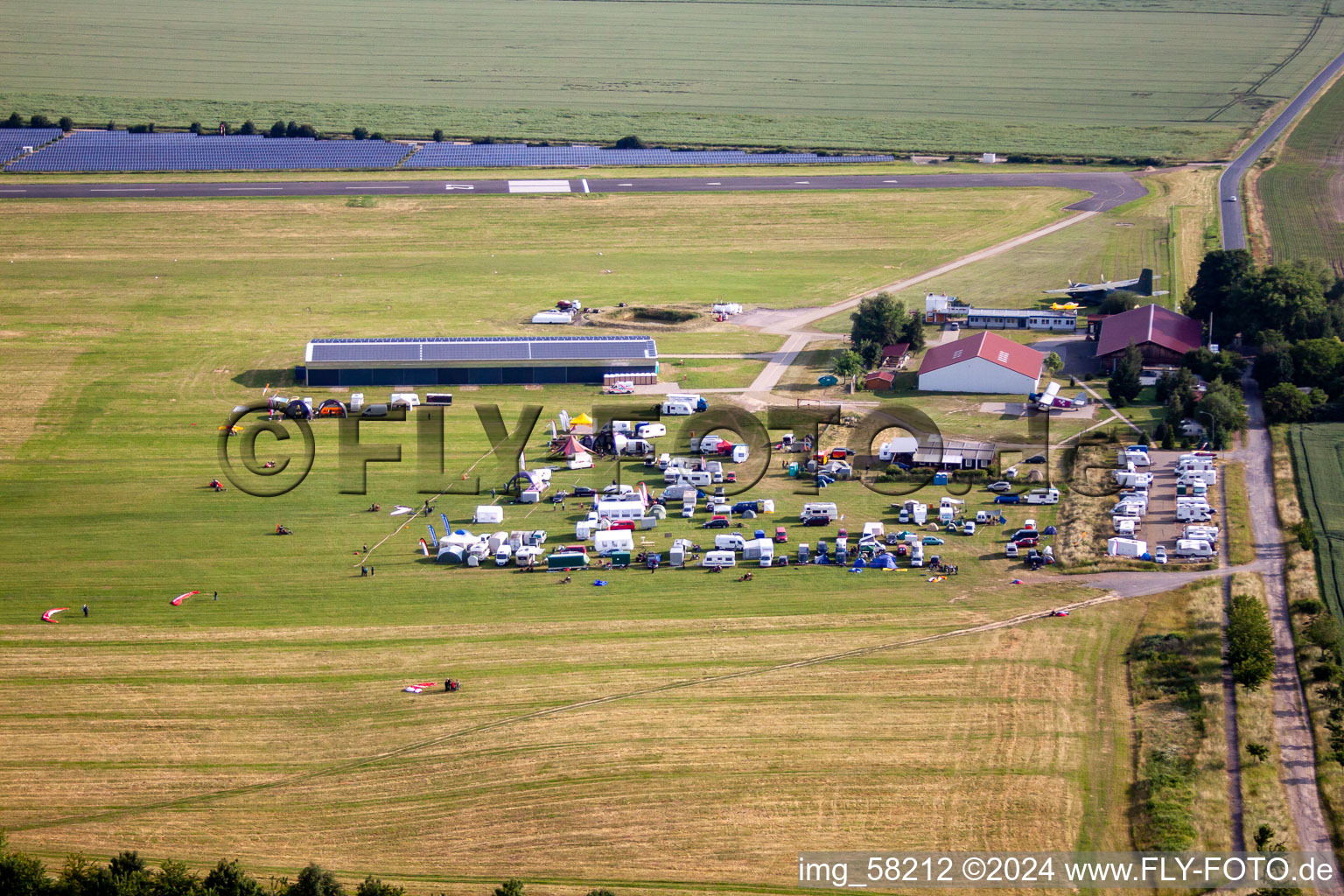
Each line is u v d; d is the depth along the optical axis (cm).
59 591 12862
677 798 9750
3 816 9638
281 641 11956
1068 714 10675
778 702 10906
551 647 11812
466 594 12781
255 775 10138
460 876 9012
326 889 8569
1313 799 9556
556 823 9519
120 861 8800
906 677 11225
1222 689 10919
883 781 9888
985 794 9719
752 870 9025
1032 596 12581
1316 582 12594
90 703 11019
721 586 12875
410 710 10919
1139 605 12344
